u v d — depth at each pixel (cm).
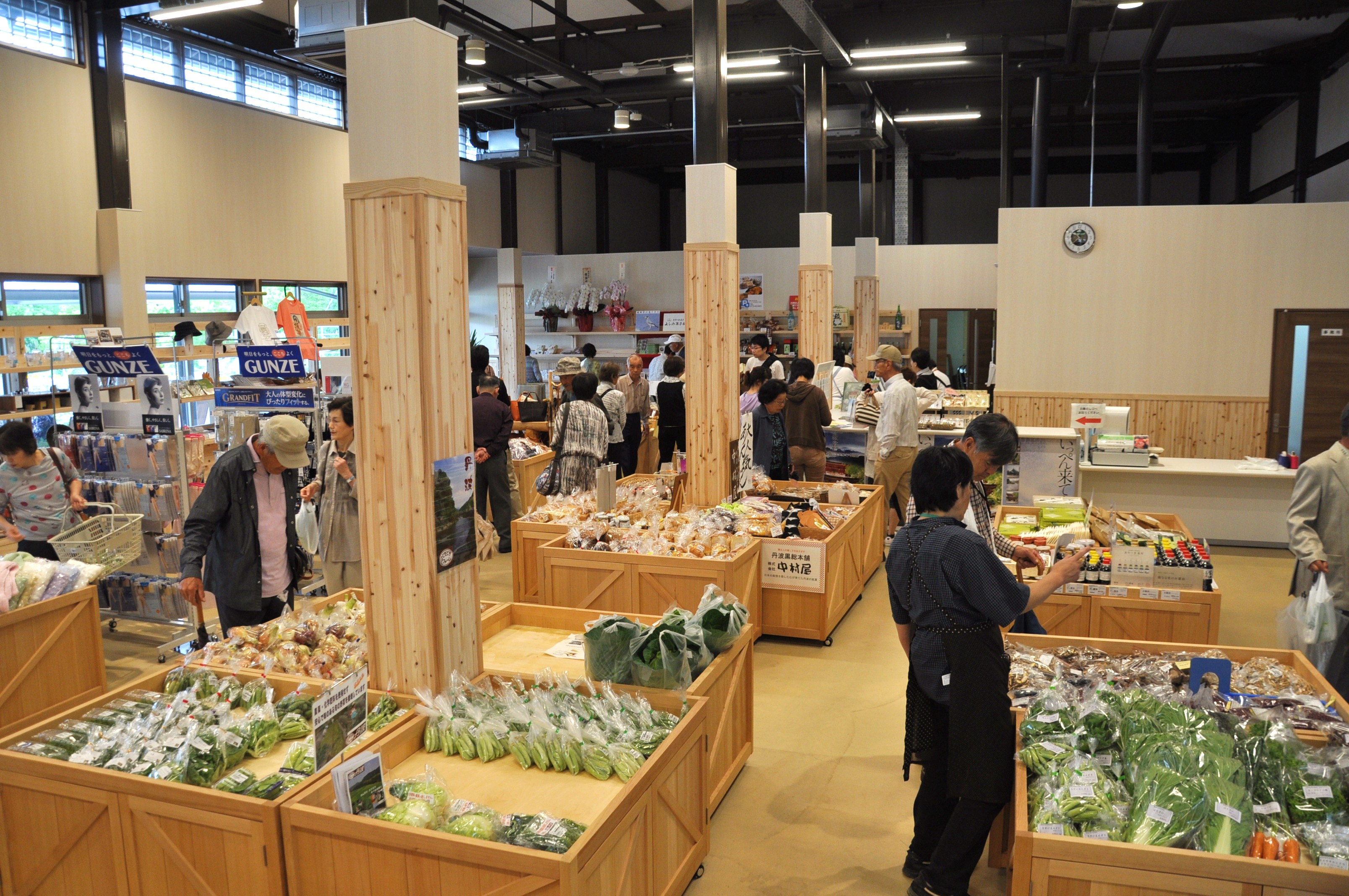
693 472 646
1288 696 313
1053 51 1328
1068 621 463
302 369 605
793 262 1744
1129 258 1009
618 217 2202
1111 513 466
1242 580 699
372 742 293
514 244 1753
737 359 648
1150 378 1018
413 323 315
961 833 281
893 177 2083
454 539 338
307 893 255
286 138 1221
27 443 524
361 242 319
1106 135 1791
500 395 855
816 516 611
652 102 1609
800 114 1440
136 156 1008
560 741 292
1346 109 1237
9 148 878
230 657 364
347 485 473
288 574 426
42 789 285
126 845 275
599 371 887
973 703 276
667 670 326
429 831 241
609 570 515
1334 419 980
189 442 590
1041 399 1047
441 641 332
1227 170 1898
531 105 1645
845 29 1118
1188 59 1412
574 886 226
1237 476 775
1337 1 1045
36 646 425
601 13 1266
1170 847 233
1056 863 236
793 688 497
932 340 1689
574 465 717
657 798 281
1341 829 241
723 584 495
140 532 513
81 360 585
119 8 948
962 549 275
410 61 303
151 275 1026
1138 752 271
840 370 1038
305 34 809
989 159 2092
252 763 299
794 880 321
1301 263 969
